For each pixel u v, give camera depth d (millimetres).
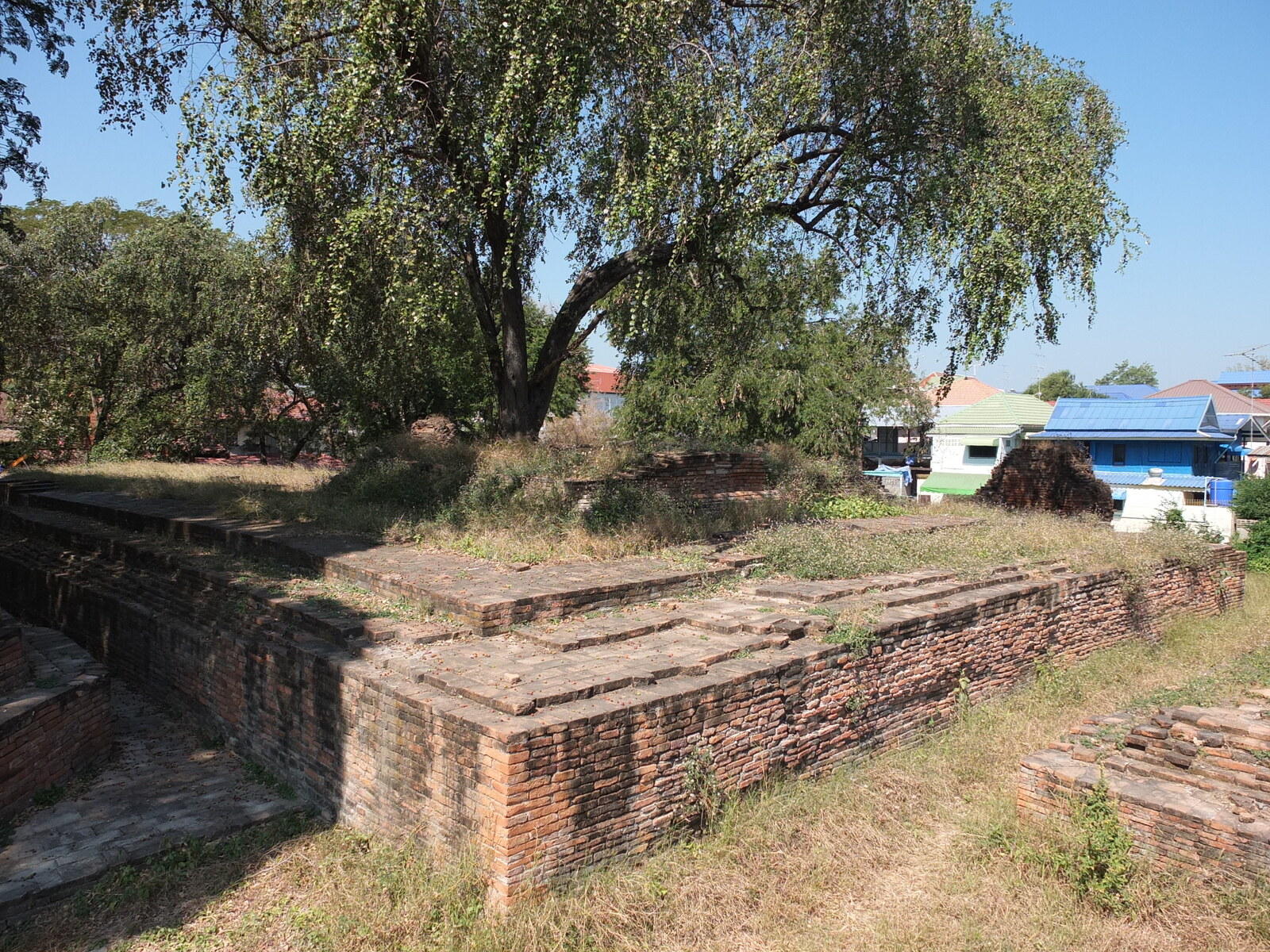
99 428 26359
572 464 12828
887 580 9992
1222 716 6598
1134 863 5645
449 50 11297
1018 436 36031
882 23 12375
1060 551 12492
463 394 21812
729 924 5410
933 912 5512
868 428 24219
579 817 5648
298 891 5973
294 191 10797
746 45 12859
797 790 7047
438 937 5246
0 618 7941
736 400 23109
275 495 13758
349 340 13789
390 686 6359
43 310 23203
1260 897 5227
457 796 5695
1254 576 18391
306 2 10391
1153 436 31062
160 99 11266
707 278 14133
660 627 7953
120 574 11805
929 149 13062
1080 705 9523
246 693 8289
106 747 8258
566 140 11594
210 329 23312
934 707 8812
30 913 5762
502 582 8609
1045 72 13148
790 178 12633
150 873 6211
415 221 10766
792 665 7172
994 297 11938
